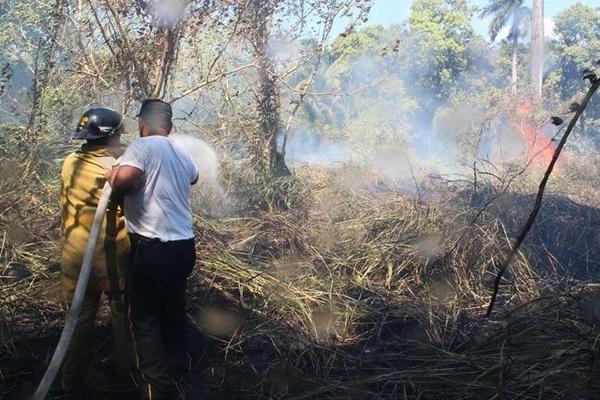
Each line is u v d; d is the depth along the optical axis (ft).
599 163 33.60
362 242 18.58
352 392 11.48
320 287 15.65
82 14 23.34
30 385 11.37
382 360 12.75
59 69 24.86
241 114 25.55
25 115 24.31
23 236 15.76
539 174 29.76
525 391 10.76
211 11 22.49
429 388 11.49
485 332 13.88
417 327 14.30
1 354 11.98
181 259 10.96
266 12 23.94
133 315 11.02
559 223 19.99
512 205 20.61
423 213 19.81
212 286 14.56
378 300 15.43
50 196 18.04
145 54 22.22
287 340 13.24
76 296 9.90
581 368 10.93
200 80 24.22
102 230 10.98
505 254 17.42
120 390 11.66
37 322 12.87
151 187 10.62
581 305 13.78
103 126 11.15
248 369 12.36
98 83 23.76
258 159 24.80
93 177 11.00
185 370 11.99
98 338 12.84
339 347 13.26
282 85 26.16
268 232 19.49
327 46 25.90
